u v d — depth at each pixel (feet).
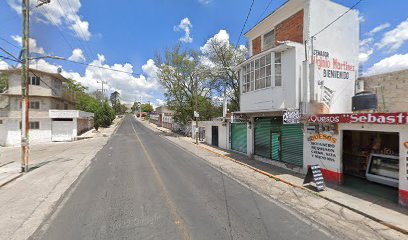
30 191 29.22
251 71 45.06
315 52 37.11
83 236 17.80
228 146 64.03
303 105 36.32
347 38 40.68
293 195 27.17
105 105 174.81
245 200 25.40
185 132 114.32
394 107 34.40
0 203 25.12
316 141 33.78
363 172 32.91
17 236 18.01
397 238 17.48
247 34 54.03
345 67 40.01
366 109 32.91
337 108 39.06
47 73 95.35
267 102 40.57
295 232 18.29
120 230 18.66
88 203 24.68
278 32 44.47
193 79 109.40
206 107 111.65
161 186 30.35
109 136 110.22
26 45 41.04
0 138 85.76
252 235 17.76
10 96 92.63
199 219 20.54
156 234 17.94
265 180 33.81
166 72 111.65
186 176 35.78
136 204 24.14
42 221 20.57
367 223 19.98
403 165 22.89
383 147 31.94
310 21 36.88
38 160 51.90
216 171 39.52
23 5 40.86
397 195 26.18
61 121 94.79
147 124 222.28
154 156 54.08
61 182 33.24
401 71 33.76
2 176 36.29
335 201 24.63
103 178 34.83
